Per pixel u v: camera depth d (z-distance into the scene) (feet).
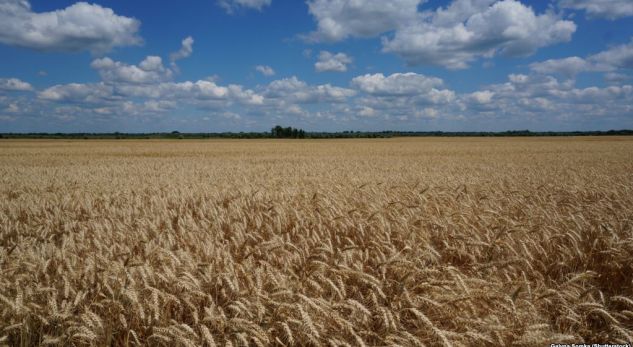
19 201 33.40
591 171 67.82
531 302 12.50
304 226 21.93
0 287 12.70
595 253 17.62
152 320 11.51
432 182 50.96
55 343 10.90
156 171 73.05
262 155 137.90
